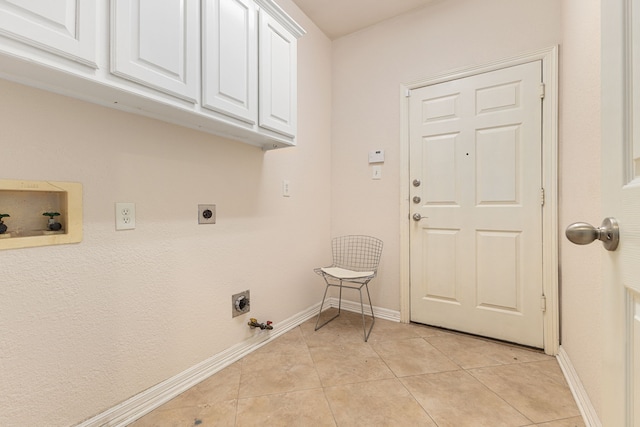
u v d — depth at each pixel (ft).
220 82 4.16
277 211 6.79
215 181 5.30
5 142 3.00
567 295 5.31
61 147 3.39
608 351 1.98
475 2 6.72
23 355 3.14
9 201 3.14
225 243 5.49
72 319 3.51
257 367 5.37
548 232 5.93
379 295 8.02
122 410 3.95
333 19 7.90
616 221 1.83
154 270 4.36
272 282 6.62
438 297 7.20
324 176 8.57
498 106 6.45
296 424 3.95
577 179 4.68
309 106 7.91
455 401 4.42
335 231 8.73
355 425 3.93
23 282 3.14
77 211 3.52
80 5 2.79
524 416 4.09
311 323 7.53
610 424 1.95
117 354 3.93
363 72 8.28
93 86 3.11
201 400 4.44
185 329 4.79
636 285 1.61
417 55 7.44
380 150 8.00
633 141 1.68
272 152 6.64
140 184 4.18
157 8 3.40
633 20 1.68
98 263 3.74
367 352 5.94
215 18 4.09
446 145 7.05
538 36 6.04
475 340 6.51
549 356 5.80
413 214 7.48
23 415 3.14
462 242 6.88
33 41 2.50
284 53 5.43
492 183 6.53
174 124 4.62
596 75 3.84
